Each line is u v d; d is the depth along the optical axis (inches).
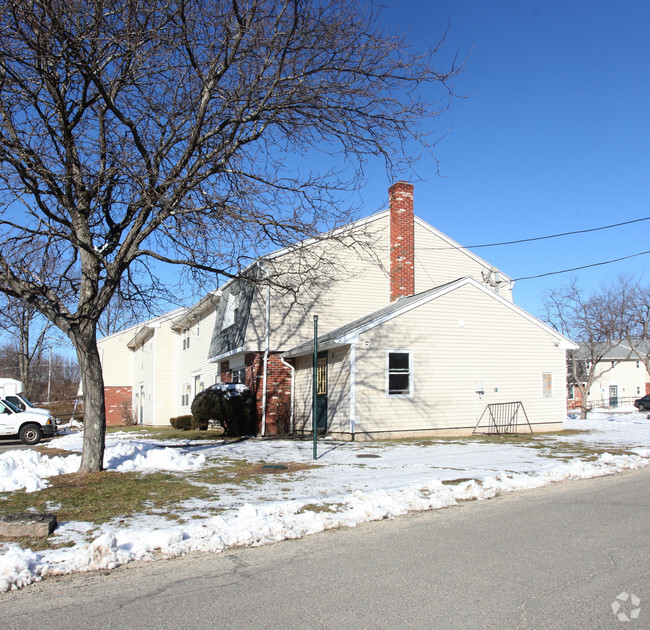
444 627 169.5
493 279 967.0
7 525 267.6
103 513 310.2
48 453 619.2
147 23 406.3
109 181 443.5
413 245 874.1
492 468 458.9
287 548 253.4
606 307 1450.5
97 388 436.5
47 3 367.6
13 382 992.9
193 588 204.5
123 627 172.1
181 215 429.4
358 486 382.6
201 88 439.2
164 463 462.3
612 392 2128.4
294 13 420.2
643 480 417.4
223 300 940.6
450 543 257.0
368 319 762.8
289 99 442.6
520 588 199.6
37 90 422.9
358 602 189.2
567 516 305.9
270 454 551.5
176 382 1323.8
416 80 452.8
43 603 192.4
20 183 406.6
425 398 730.2
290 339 822.5
